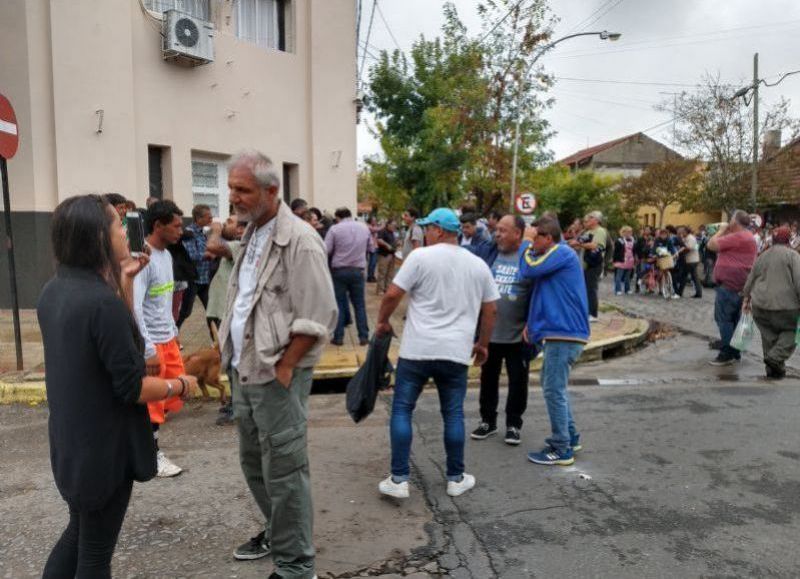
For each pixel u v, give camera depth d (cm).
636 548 360
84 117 1021
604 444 527
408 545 364
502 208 1955
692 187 3216
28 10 967
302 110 1352
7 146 668
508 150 1778
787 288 732
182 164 1151
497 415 599
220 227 598
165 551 356
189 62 1137
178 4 1161
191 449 517
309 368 306
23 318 966
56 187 1012
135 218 359
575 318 468
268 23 1307
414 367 415
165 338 463
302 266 293
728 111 2544
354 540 370
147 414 262
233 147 1233
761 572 335
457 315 414
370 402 423
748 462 486
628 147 5022
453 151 1812
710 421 586
